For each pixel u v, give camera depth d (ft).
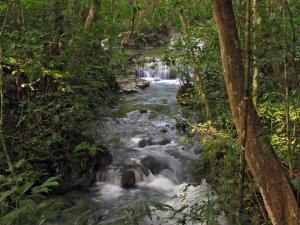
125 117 32.50
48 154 20.40
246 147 9.05
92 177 22.71
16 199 7.25
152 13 18.56
